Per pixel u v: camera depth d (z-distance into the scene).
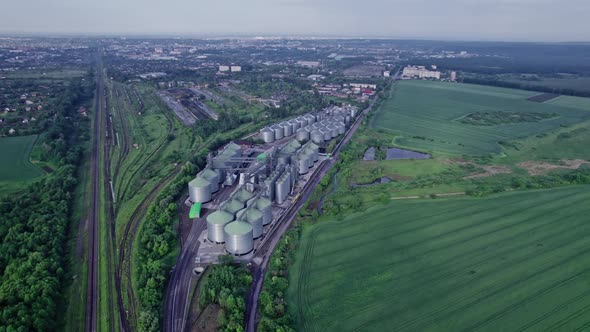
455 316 103.50
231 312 102.25
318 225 151.50
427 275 120.62
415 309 106.25
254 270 124.12
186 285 116.69
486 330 98.69
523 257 129.62
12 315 98.19
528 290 113.44
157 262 118.94
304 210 162.62
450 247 136.00
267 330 96.06
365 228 149.25
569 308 106.31
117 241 142.50
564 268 123.62
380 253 132.50
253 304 108.81
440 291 113.31
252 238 134.00
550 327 99.81
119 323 103.12
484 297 110.56
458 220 154.75
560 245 136.62
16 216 147.25
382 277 119.62
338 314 104.38
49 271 118.44
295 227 148.38
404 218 156.75
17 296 104.69
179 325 100.75
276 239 142.00
